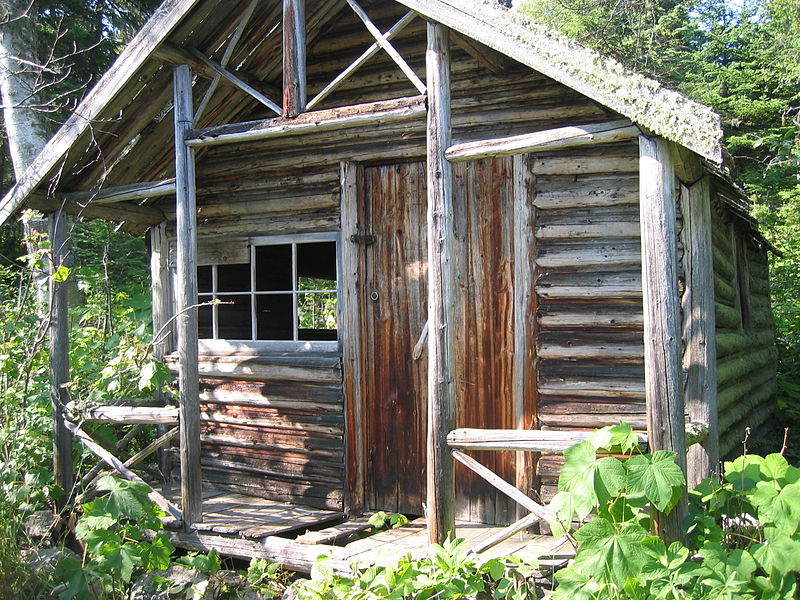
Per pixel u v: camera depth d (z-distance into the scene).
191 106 4.89
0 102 10.11
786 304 10.58
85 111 4.94
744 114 15.52
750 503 3.36
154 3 11.58
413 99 4.08
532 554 3.78
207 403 5.99
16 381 5.68
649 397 3.52
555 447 3.65
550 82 4.87
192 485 4.80
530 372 4.79
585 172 4.68
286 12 4.49
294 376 5.54
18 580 4.16
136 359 5.18
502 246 4.95
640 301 4.56
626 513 3.29
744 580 3.02
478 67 5.06
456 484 5.13
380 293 5.41
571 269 4.71
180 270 4.85
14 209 5.28
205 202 5.97
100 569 4.08
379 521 4.97
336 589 3.88
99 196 5.29
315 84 5.69
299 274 7.29
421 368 5.27
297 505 5.55
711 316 4.45
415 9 3.95
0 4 8.05
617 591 3.20
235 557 4.72
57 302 5.49
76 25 11.09
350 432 5.38
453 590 3.56
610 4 13.32
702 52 17.12
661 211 3.50
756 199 12.94
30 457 5.47
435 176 3.99
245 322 5.98
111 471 5.32
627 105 3.47
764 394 7.23
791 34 15.09
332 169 5.48
